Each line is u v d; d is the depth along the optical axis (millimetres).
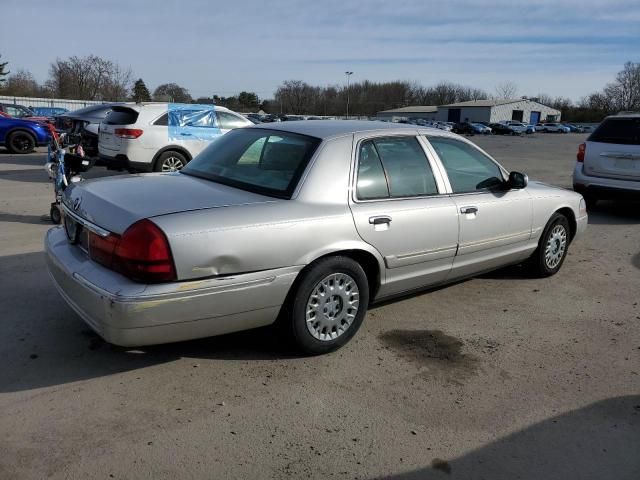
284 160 3857
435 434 3020
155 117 10422
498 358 3949
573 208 5848
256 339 4043
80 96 59156
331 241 3627
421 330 4367
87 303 3176
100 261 3260
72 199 3734
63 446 2777
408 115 95438
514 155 25469
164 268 3043
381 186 4016
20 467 2615
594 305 5070
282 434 2959
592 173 9383
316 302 3691
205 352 3818
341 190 3762
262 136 4207
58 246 3719
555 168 18578
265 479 2615
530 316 4754
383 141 4141
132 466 2656
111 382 3387
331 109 103562
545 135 62938
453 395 3428
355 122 4387
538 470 2771
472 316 4699
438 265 4438
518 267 6020
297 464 2730
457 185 4582
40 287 4844
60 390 3277
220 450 2805
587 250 7113
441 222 4301
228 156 4211
